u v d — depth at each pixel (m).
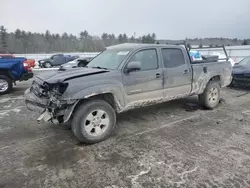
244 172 2.63
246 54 19.53
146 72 4.00
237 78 7.85
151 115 4.96
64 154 3.15
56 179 2.54
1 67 7.34
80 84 3.28
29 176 2.61
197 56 5.64
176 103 5.97
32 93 3.79
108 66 4.02
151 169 2.72
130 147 3.35
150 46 4.22
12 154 3.17
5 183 2.47
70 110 3.22
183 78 4.62
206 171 2.66
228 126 4.23
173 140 3.59
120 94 3.67
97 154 3.14
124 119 4.69
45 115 3.28
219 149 3.24
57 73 3.77
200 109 5.42
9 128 4.23
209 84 5.25
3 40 60.28
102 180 2.51
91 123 3.46
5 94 7.54
